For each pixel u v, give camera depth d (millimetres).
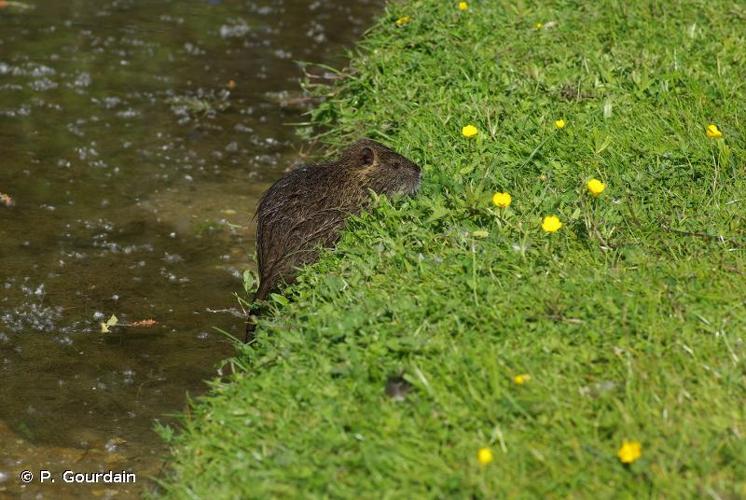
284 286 10211
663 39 14195
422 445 6918
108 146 15055
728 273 8766
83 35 19844
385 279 9117
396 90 13906
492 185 10828
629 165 11016
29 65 18047
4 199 13312
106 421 9094
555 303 8234
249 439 7340
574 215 9812
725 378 7328
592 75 13133
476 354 7742
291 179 10992
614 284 8617
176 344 10320
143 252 12180
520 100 12711
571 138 11555
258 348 9016
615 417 6984
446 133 12289
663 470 6508
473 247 9195
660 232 9625
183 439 7863
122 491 8188
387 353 7918
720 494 6328
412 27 15727
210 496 6887
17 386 9578
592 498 6391
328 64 18516
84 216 13000
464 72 13531
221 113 16422
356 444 7031
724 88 12461
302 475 6766
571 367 7559
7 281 11414
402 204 10688
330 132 14164
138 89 17266
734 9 15273
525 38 14695
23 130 15438
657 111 12086
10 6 21250
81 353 10141
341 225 10672
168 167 14477
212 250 12297
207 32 20266
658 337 7801
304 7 21953
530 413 7152
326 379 7762
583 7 15891
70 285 11406
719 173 10602
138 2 22141
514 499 6402
